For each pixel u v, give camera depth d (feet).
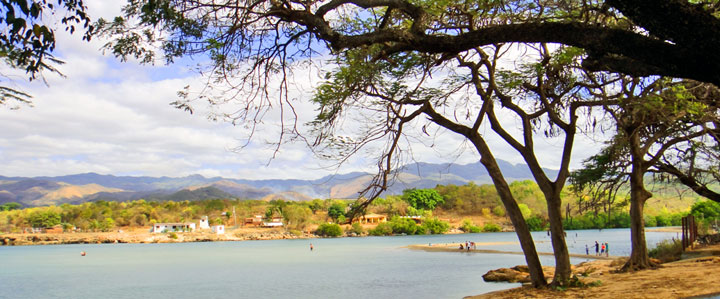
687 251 89.56
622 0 15.12
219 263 213.87
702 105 48.49
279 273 160.76
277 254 272.51
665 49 15.56
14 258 276.82
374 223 568.82
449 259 204.44
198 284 134.21
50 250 370.53
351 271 160.25
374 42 21.97
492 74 48.11
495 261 189.57
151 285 135.13
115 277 160.04
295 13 24.07
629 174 72.28
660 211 520.42
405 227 527.81
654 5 14.51
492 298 52.49
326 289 113.50
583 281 56.13
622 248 239.50
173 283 138.72
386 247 317.83
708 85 51.21
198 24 26.50
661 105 46.78
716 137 65.46
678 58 15.31
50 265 221.05
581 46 17.56
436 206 618.44
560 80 50.62
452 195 627.46
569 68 49.14
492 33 19.47
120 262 232.53
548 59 46.91
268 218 624.18
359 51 34.73
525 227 53.62
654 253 102.58
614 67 20.24
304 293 107.96
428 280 123.85
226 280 142.82
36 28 19.67
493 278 106.01
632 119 63.05
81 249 382.01
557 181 53.06
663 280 53.06
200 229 568.82
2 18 19.35
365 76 36.60
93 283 143.64
